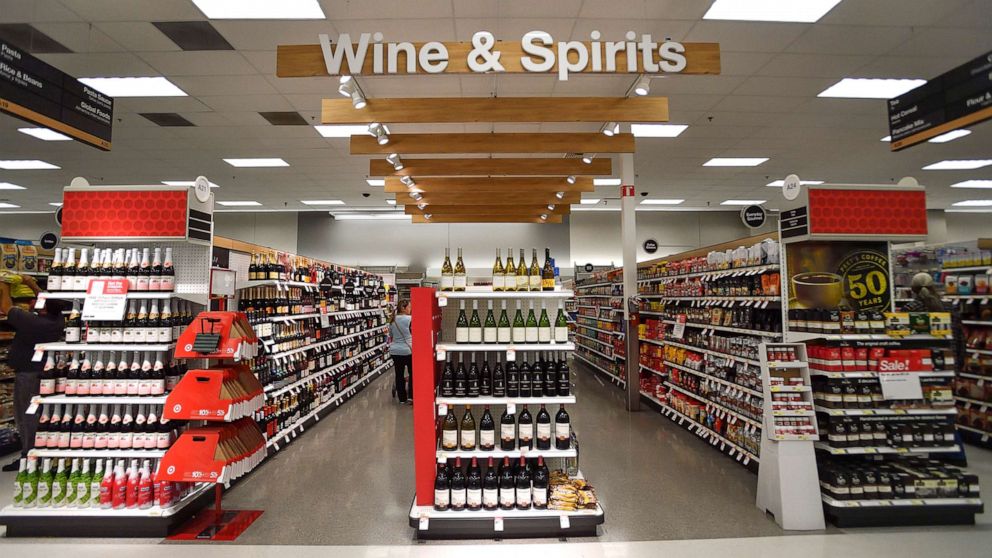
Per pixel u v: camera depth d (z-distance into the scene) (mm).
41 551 3244
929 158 9742
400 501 4051
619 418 7086
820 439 3895
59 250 3730
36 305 3600
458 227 16125
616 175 10812
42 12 4652
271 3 4559
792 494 3574
